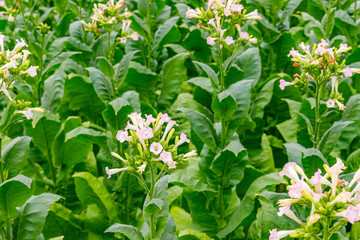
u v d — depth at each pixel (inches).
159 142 94.0
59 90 167.6
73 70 179.5
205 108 165.5
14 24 234.4
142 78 172.4
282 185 154.6
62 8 239.5
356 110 136.6
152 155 92.7
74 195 156.9
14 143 113.4
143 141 90.7
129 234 94.5
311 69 109.7
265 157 157.5
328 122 143.4
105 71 150.2
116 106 133.6
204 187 126.6
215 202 133.6
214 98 123.3
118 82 153.6
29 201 109.9
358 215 67.9
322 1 218.4
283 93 168.1
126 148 143.2
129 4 245.3
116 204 144.0
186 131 161.5
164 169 95.0
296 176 76.7
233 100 120.6
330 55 108.2
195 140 140.9
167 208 94.3
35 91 173.9
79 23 202.7
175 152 94.4
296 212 100.4
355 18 202.8
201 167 134.0
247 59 157.4
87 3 277.0
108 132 146.1
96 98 171.2
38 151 156.6
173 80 175.8
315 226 78.8
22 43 114.3
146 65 195.2
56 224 138.7
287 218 101.1
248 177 139.3
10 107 158.9
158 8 204.7
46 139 151.2
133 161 94.7
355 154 141.9
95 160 161.5
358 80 170.7
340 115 152.4
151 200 88.7
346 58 170.6
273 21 205.2
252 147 159.6
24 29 211.9
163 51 206.7
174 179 126.9
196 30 191.0
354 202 73.6
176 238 98.7
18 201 105.0
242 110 130.1
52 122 148.3
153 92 178.1
